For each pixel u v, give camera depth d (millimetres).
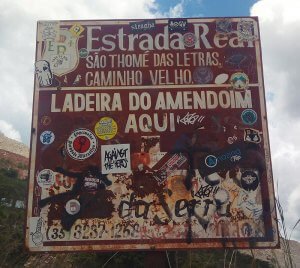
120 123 1531
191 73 1587
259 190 1467
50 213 1440
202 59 1602
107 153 1503
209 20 1644
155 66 1594
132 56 1604
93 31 1630
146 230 1425
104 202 1454
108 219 1436
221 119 1537
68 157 1499
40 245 1409
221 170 1486
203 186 1470
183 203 1453
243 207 1448
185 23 1640
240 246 1410
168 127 1526
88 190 1465
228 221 1435
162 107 1549
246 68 1594
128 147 1507
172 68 1592
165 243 1413
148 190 1466
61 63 1593
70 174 1480
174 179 1477
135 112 1543
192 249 1409
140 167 1487
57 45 1611
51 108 1546
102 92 1564
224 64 1598
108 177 1479
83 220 1435
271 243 1413
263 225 1431
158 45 1616
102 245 1411
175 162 1491
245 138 1520
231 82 1576
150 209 1446
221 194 1462
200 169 1486
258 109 1551
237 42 1622
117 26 1637
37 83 1571
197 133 1522
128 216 1439
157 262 1419
